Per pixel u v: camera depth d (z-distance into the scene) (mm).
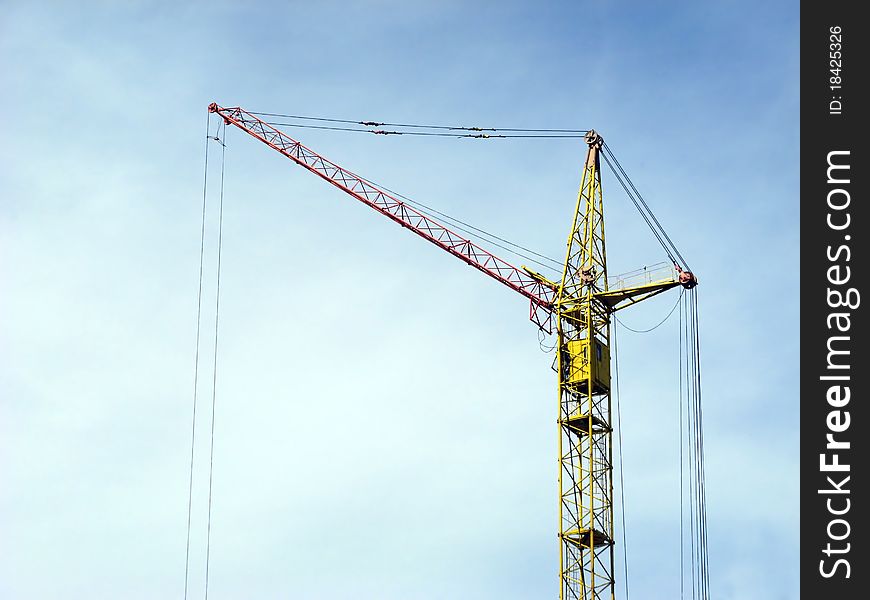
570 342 139750
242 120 169875
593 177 145625
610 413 137375
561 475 135250
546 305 143875
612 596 131500
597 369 137500
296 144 166875
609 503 134000
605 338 140750
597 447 135875
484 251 153375
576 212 144250
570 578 132375
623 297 140250
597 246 143500
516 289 147250
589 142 146875
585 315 140250
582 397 137250
